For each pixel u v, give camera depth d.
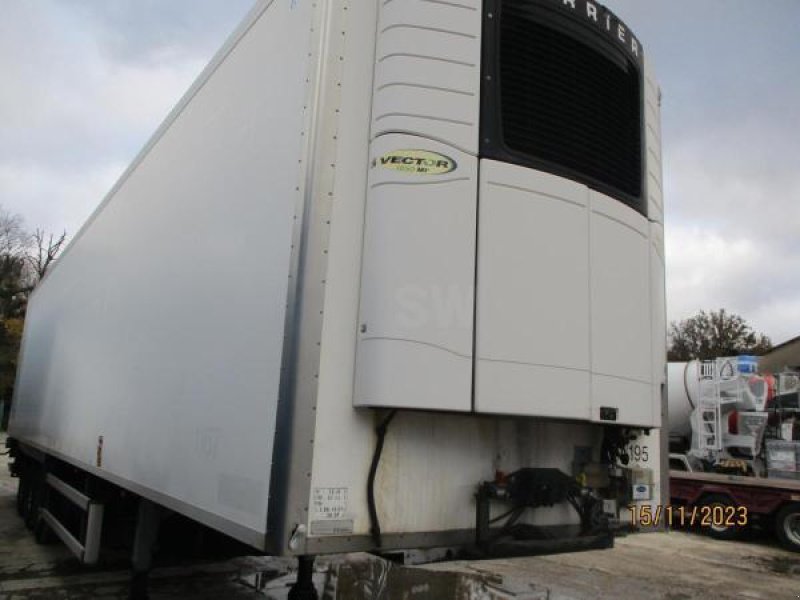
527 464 3.20
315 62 2.77
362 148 2.82
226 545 5.43
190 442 3.38
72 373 6.53
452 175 2.84
